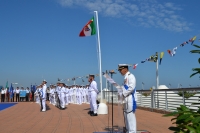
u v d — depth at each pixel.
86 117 13.92
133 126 7.60
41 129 10.19
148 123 11.04
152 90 15.68
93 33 15.47
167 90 13.46
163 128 9.73
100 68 15.34
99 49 15.07
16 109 20.30
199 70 3.44
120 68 7.78
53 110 18.94
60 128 10.35
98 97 18.33
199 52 3.52
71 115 15.12
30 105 25.02
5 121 12.89
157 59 14.70
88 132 9.28
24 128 10.53
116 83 7.98
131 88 7.46
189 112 3.27
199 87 10.75
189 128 3.06
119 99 7.97
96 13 15.30
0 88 36.47
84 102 27.45
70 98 28.28
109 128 9.98
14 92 35.47
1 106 24.48
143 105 17.45
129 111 7.59
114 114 15.01
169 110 13.45
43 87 18.33
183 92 11.85
